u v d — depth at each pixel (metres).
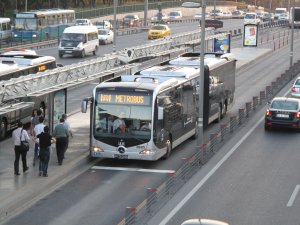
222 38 71.69
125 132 28.59
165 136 29.84
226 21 143.88
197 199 23.53
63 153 27.86
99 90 28.89
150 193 20.95
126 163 29.50
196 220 15.53
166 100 29.89
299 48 91.75
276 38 106.06
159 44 51.41
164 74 33.41
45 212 21.88
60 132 27.62
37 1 124.56
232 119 36.81
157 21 124.81
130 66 42.41
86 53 73.94
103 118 28.80
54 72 33.09
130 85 28.73
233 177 26.98
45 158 25.81
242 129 38.31
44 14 87.69
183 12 169.12
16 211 21.92
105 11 134.75
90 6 140.75
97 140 28.80
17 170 26.00
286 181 26.47
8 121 33.81
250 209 22.39
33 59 40.12
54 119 31.72
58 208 22.39
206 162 29.69
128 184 25.81
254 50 84.81
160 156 29.48
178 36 59.59
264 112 44.12
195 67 36.66
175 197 23.77
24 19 85.81
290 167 28.98
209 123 38.31
